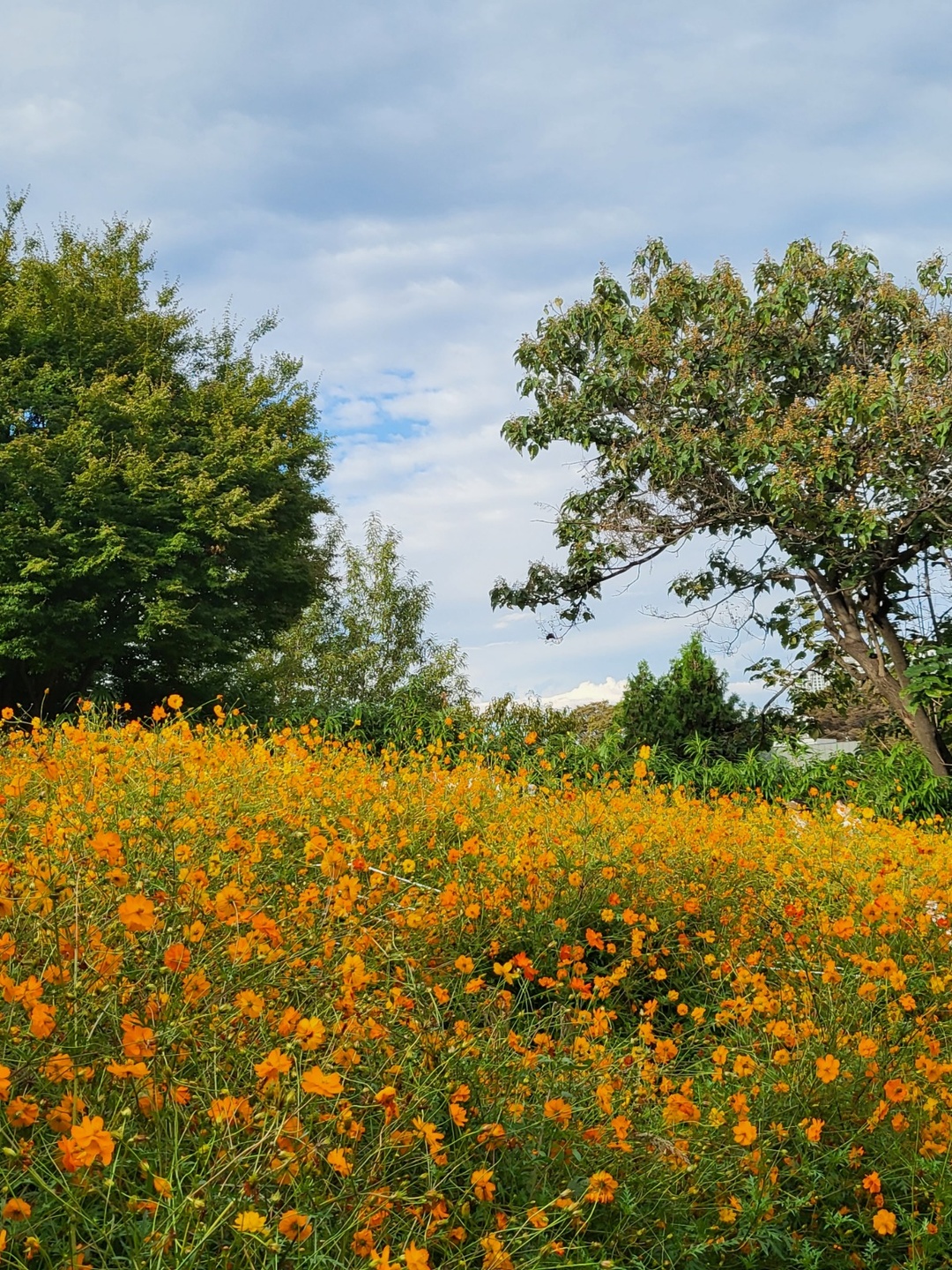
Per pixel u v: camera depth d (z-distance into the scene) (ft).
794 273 30.78
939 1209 7.68
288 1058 5.66
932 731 29.86
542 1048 8.72
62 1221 5.13
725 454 29.86
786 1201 7.63
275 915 9.36
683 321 31.68
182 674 52.80
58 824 9.77
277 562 51.55
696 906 13.91
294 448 53.83
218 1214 5.18
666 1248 6.82
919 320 29.81
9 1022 5.75
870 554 28.78
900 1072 9.49
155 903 7.62
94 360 52.37
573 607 34.96
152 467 47.06
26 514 44.55
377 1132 6.51
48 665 45.73
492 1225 6.29
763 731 34.35
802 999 10.96
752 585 32.53
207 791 13.07
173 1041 6.04
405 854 14.17
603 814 17.80
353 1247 5.37
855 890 15.43
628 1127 7.36
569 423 32.42
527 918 13.01
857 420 27.84
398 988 8.22
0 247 53.72
